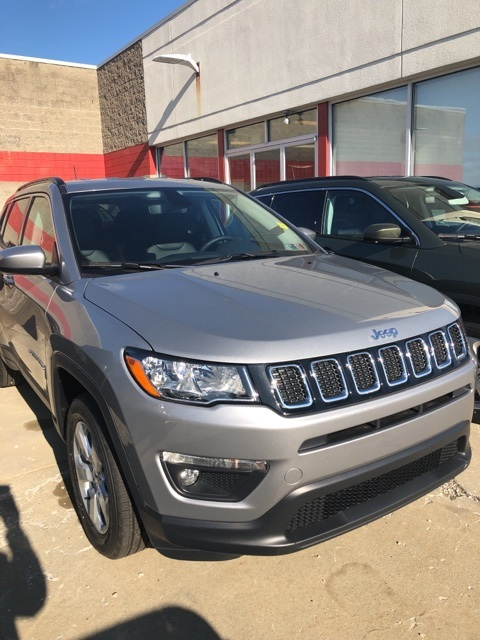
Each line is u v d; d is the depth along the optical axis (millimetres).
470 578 2455
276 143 10898
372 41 8328
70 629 2242
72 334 2551
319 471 2076
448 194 4828
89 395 2533
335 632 2195
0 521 2971
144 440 2113
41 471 3475
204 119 12430
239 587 2455
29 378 3664
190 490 2111
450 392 2482
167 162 14781
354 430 2188
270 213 4023
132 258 3139
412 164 8430
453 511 2941
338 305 2455
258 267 3061
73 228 3197
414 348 2391
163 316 2309
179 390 2074
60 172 17094
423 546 2680
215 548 2096
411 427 2291
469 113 7531
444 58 7391
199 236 3465
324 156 9734
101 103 17359
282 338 2139
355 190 4793
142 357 2158
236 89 11281
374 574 2504
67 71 16734
